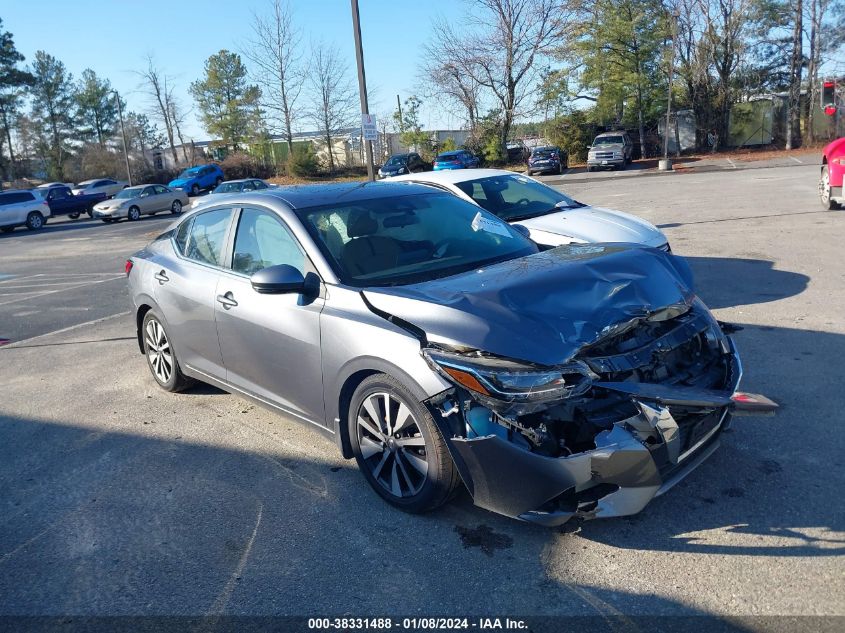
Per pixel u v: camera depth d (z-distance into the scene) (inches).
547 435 114.0
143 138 2711.6
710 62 1578.5
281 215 165.2
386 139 2048.5
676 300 136.5
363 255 155.1
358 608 111.5
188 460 171.3
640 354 123.4
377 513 139.6
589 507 115.2
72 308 393.7
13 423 208.1
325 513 141.3
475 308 125.6
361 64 627.8
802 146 1482.5
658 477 114.0
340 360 140.6
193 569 126.0
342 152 2076.8
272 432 184.7
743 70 1582.2
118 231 1010.1
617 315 125.0
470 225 175.8
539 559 119.9
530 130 1804.9
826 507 127.3
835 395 176.2
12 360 283.6
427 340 125.3
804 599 104.2
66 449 184.9
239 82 2484.0
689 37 1573.6
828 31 1423.5
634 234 265.3
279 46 1920.5
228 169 2032.5
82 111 3053.6
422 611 109.4
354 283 147.0
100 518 146.9
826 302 264.4
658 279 140.1
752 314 257.8
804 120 1510.8
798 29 1414.9
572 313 124.3
